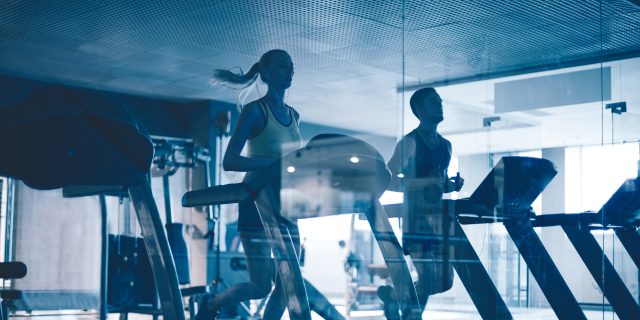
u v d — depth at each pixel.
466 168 2.53
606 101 2.80
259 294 1.15
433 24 2.10
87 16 1.16
